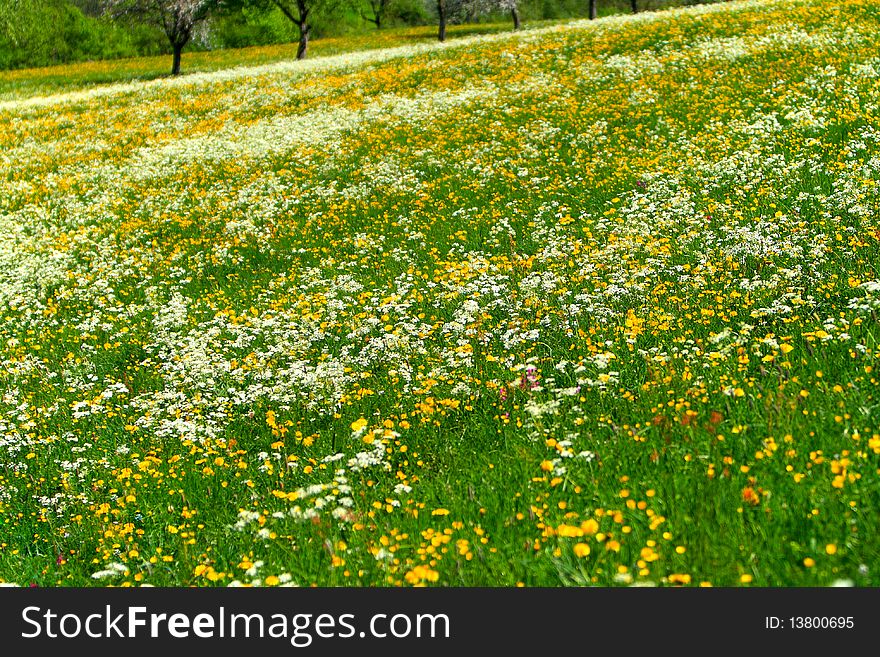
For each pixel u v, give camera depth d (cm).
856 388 619
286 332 1202
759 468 550
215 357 1159
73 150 3281
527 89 2984
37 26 8481
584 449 661
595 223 1573
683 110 2264
